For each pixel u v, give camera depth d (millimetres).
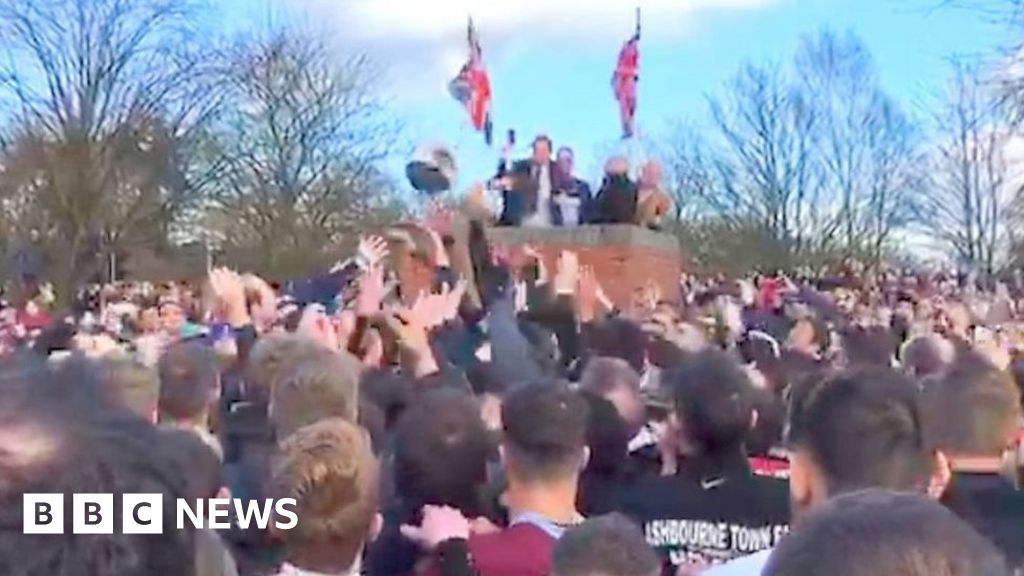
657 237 21375
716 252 62812
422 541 4074
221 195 51500
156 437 1829
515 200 21328
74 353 2451
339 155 54875
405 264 8688
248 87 49281
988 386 4656
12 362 2025
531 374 7062
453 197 13734
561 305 10125
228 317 8727
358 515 3453
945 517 2014
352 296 8641
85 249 42594
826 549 1967
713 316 14828
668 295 21672
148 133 43875
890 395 3607
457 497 4262
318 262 51531
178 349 5273
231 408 5539
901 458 3525
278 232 52344
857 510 2041
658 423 5422
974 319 18500
